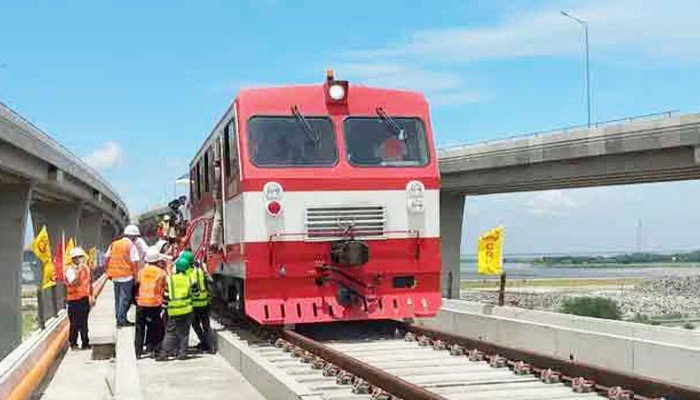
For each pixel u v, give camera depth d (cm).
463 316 1556
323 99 1339
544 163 4062
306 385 952
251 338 1388
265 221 1266
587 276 12794
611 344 1160
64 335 1669
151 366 1258
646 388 849
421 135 1373
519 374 1027
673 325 4044
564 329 1257
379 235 1307
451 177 4716
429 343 1271
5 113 2848
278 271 1263
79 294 1650
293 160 1297
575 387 920
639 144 3462
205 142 1733
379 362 1120
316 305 1277
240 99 1315
